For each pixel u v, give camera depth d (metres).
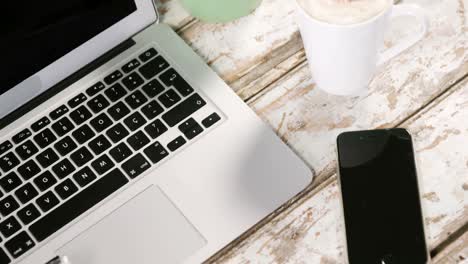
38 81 0.66
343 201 0.60
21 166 0.65
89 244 0.61
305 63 0.69
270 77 0.69
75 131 0.66
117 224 0.62
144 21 0.69
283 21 0.72
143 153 0.64
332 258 0.60
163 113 0.66
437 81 0.67
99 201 0.63
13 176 0.64
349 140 0.63
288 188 0.62
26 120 0.67
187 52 0.69
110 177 0.64
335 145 0.64
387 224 0.58
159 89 0.67
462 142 0.63
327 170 0.63
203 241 0.60
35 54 0.64
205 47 0.71
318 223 0.61
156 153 0.64
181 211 0.62
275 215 0.62
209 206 0.62
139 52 0.69
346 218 0.59
